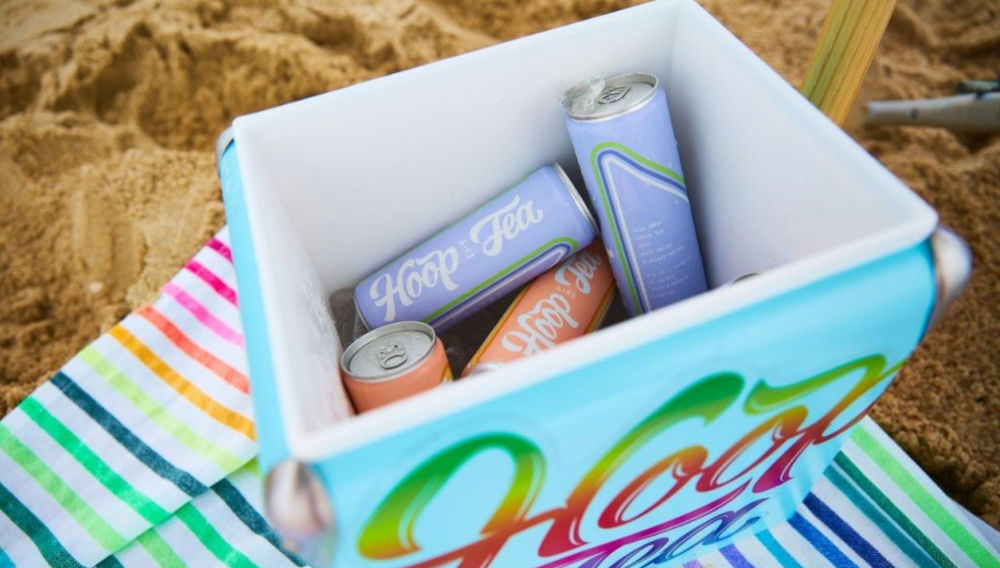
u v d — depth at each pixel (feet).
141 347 3.15
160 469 2.83
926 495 2.67
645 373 1.45
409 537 1.52
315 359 1.75
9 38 5.62
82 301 4.47
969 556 2.56
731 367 1.51
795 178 1.93
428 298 2.31
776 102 1.90
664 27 2.24
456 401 1.34
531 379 1.38
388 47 5.60
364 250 2.45
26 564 2.68
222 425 2.92
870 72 5.41
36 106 5.37
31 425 2.99
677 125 2.41
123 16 5.64
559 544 1.90
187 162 5.12
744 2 6.03
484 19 5.92
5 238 4.74
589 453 1.54
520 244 2.25
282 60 5.50
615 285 2.46
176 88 5.45
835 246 1.86
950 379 3.74
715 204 2.34
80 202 4.88
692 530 2.30
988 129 4.68
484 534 1.65
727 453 1.81
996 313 3.98
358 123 2.14
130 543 2.71
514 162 2.41
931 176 4.65
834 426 2.01
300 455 1.31
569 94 2.18
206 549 2.68
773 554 2.64
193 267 3.36
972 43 5.47
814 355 1.58
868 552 2.59
